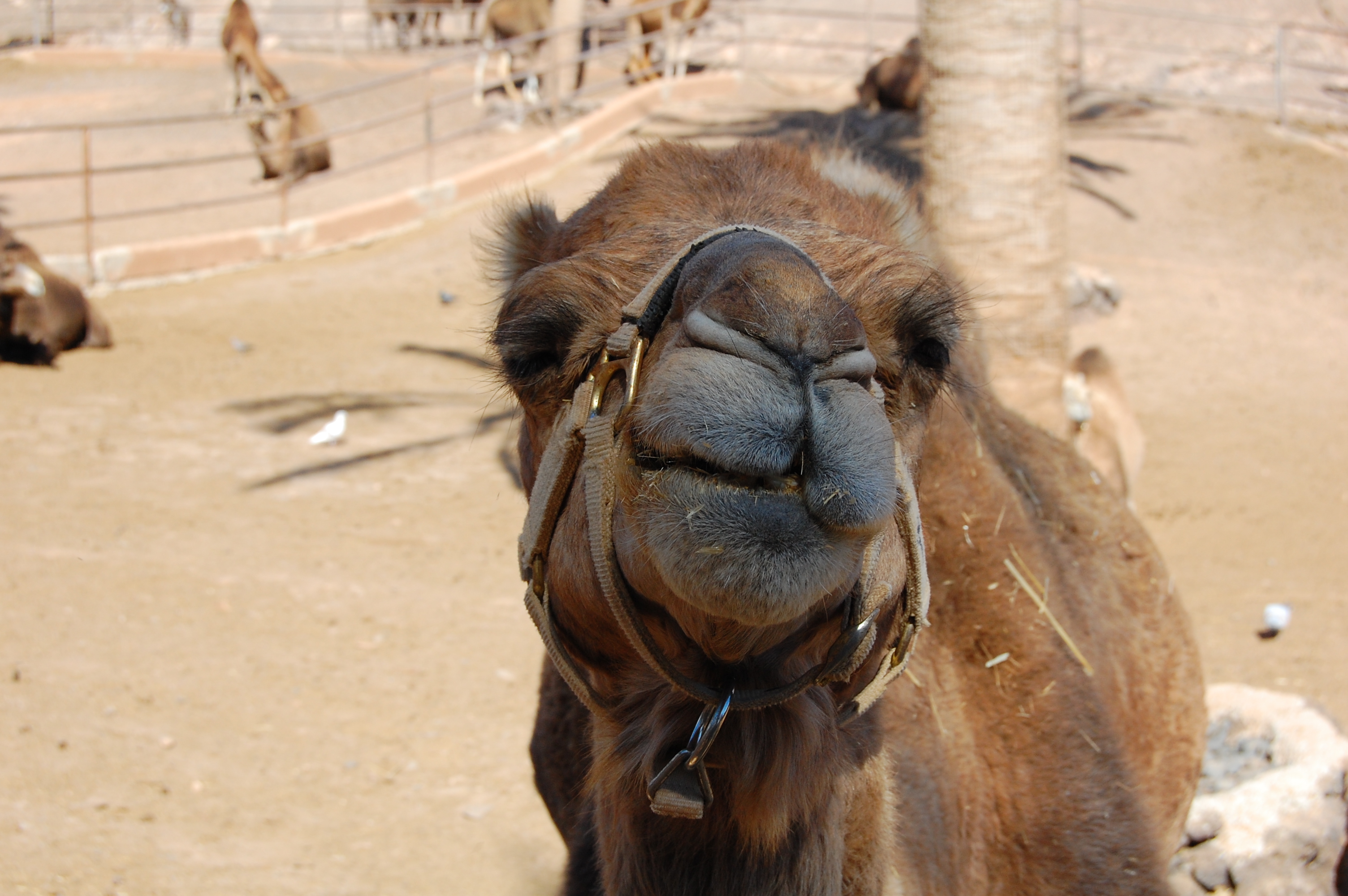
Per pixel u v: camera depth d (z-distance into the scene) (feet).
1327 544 30.04
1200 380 43.93
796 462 5.55
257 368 41.65
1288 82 83.20
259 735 19.79
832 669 6.60
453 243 58.70
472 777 18.99
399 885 16.16
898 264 6.91
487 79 82.89
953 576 11.16
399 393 39.42
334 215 59.16
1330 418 40.52
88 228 52.39
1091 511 13.85
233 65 76.54
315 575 26.07
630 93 74.54
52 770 18.13
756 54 90.99
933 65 24.90
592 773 7.59
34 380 39.04
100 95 90.27
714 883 7.11
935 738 10.05
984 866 10.57
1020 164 24.34
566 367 6.93
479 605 25.22
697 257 6.17
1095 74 84.17
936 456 11.46
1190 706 13.65
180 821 17.26
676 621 6.42
